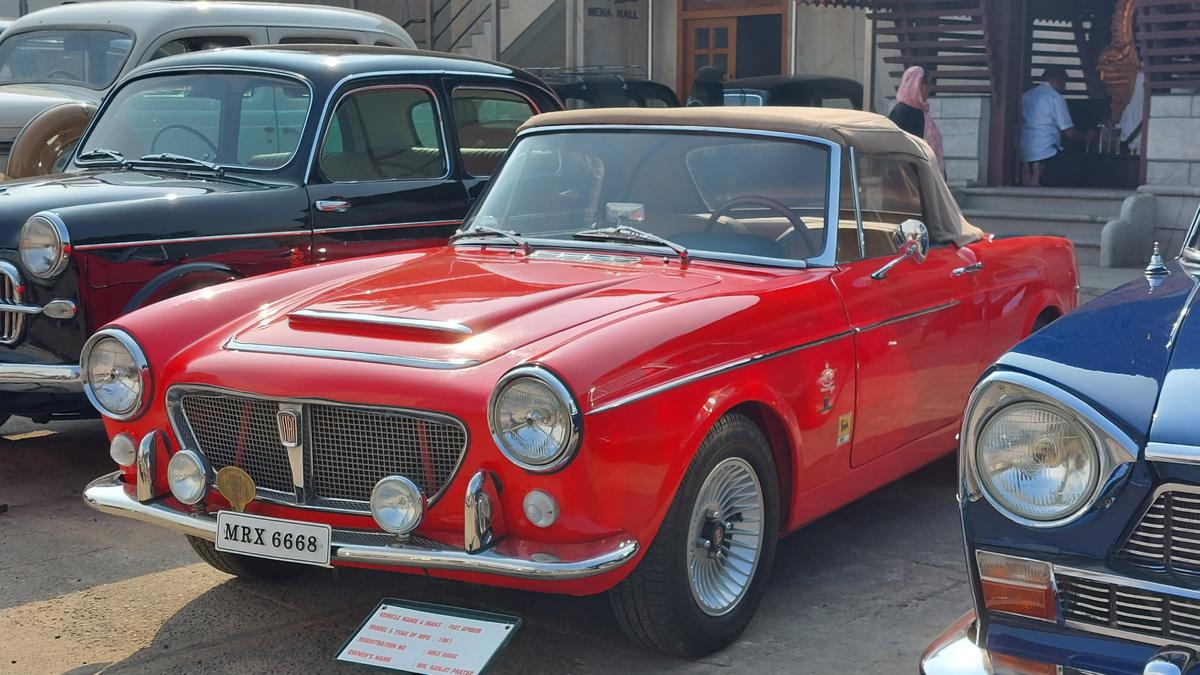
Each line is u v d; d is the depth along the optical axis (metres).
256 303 4.16
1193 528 2.42
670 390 3.43
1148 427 2.45
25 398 5.45
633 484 3.34
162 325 3.95
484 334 3.60
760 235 4.40
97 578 4.46
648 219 4.55
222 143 6.16
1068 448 2.53
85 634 3.98
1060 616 2.59
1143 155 11.51
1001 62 12.46
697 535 3.64
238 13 8.73
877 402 4.38
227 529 3.62
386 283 4.17
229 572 4.37
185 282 5.46
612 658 3.78
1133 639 2.51
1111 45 12.78
